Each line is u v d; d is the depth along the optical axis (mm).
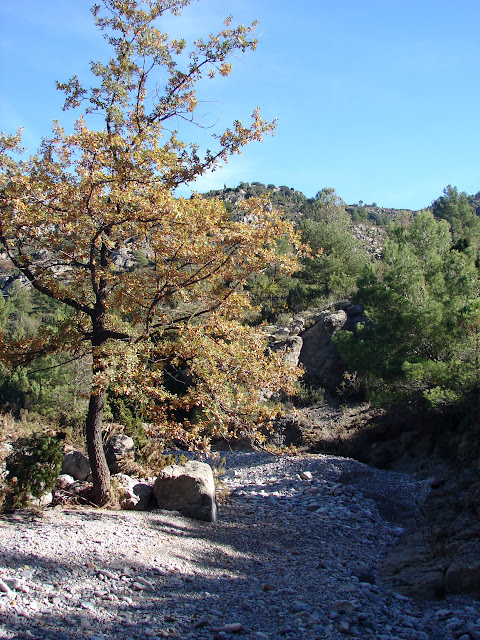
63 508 9250
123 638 4215
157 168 9141
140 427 14539
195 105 9945
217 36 9828
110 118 9320
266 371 9688
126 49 9859
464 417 15750
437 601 6375
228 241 9273
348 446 19438
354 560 8234
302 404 24484
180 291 9289
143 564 6461
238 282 9883
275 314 33188
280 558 8016
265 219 9484
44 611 4496
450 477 13383
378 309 19719
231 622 5004
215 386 9070
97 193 9234
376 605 5984
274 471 16484
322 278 37219
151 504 10328
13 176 8406
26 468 8977
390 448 18359
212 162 9820
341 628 4996
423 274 20250
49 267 9727
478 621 5387
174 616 4934
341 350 19672
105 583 5535
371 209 116375
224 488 12789
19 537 6773
